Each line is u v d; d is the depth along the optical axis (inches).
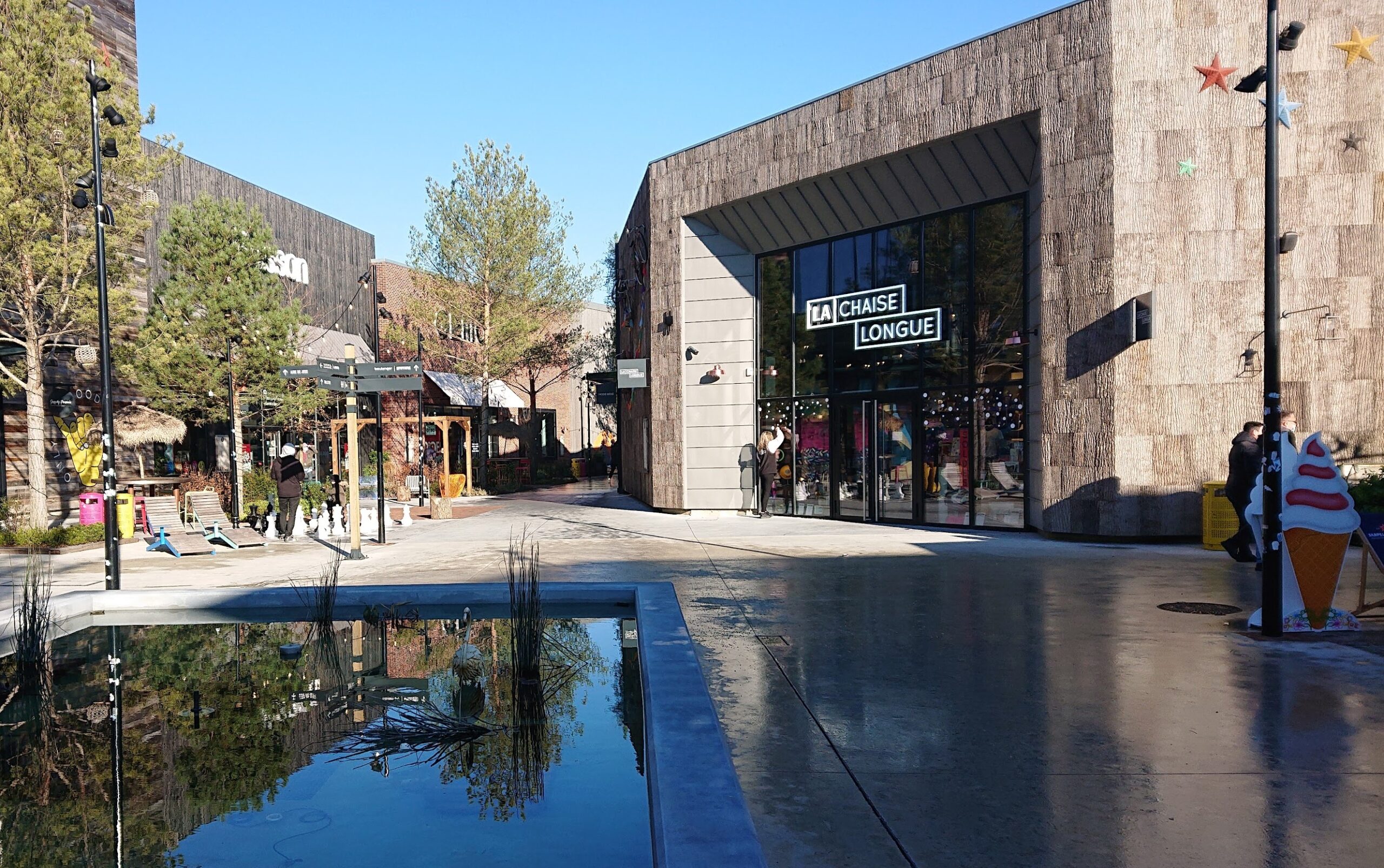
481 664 264.7
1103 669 231.1
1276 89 265.1
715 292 787.4
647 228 892.0
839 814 140.1
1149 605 321.7
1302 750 168.2
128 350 788.0
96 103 409.4
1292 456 279.1
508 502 1063.6
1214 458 497.0
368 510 753.6
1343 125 484.1
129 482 790.5
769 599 343.3
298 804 161.9
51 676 259.0
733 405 782.5
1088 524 514.9
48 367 803.4
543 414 1796.3
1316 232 487.5
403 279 1503.4
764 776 157.5
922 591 356.8
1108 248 504.1
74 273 633.6
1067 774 156.9
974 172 593.9
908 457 658.2
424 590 352.2
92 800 166.4
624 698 227.9
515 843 143.9
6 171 588.1
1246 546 418.0
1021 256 583.2
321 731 205.6
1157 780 153.6
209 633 315.6
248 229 914.7
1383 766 159.3
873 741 176.1
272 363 898.1
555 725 206.7
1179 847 127.3
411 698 229.6
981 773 157.9
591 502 1024.2
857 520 694.5
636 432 1065.5
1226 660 238.7
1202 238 494.9
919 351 647.8
